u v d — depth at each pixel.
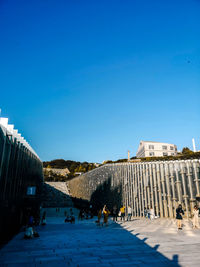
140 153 74.50
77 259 6.14
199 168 19.70
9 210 11.73
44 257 6.40
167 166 22.03
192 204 19.03
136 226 14.30
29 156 19.34
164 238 9.35
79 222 20.00
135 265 5.48
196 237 9.48
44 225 17.00
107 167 33.97
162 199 21.73
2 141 10.42
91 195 39.22
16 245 8.46
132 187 26.09
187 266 5.31
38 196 27.69
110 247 7.69
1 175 10.41
